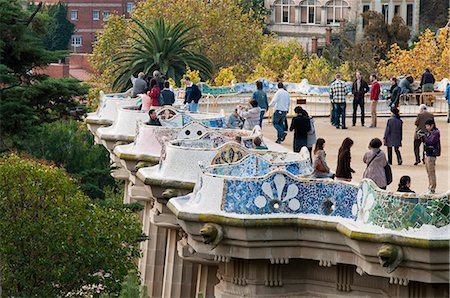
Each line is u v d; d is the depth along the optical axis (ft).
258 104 184.14
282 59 413.18
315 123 212.84
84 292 143.54
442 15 479.82
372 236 108.37
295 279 120.06
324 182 116.88
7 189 142.72
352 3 501.56
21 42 204.03
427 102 227.61
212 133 139.23
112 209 148.56
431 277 107.04
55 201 143.54
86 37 603.26
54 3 543.39
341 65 382.83
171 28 297.53
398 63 357.61
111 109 203.21
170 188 135.64
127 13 605.73
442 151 172.24
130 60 290.15
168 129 154.10
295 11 526.98
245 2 529.86
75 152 200.44
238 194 117.60
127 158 155.12
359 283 116.98
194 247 120.98
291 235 117.19
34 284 141.38
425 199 106.42
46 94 201.98
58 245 140.67
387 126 160.25
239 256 117.91
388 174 123.34
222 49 411.75
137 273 144.56
